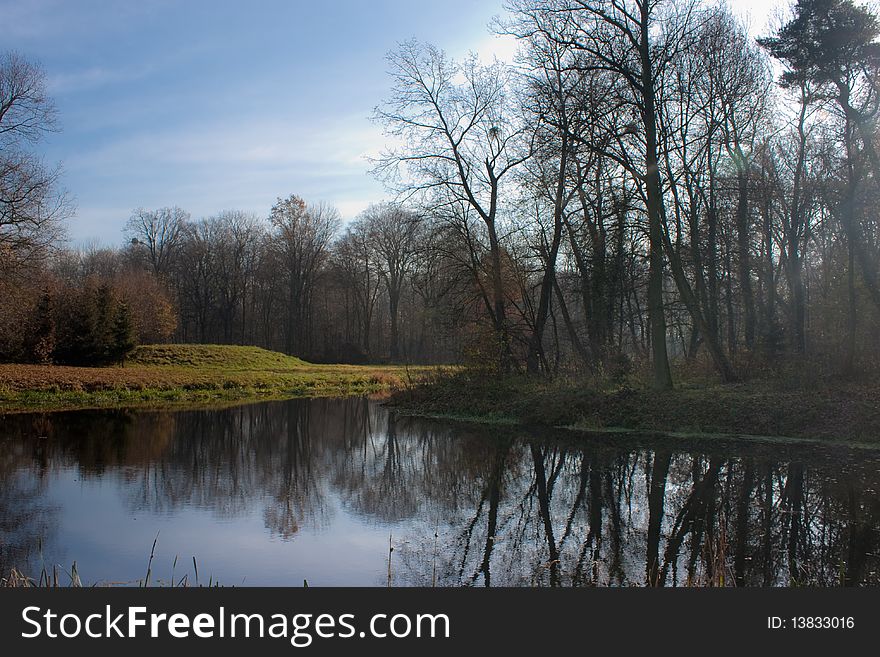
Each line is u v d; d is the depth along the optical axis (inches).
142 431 798.5
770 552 321.7
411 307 2704.2
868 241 975.0
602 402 783.7
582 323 1053.8
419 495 471.8
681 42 772.6
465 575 299.1
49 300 1518.2
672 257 829.2
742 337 1307.8
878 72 773.3
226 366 1905.8
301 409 1082.1
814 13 778.2
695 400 728.3
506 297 1006.4
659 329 792.9
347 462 617.3
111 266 2935.5
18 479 517.0
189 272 2802.7
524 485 494.6
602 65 764.0
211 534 369.4
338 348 2728.8
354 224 2650.1
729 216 1044.5
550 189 965.8
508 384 941.8
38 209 1209.4
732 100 906.1
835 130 916.6
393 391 1226.0
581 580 290.4
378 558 327.6
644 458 568.4
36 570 305.3
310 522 398.0
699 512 399.9
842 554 317.7
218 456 637.9
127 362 1785.2
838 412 642.2
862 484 455.2
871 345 873.5
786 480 470.9
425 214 996.6
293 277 2645.2
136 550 337.7
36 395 1125.1
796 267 965.2
